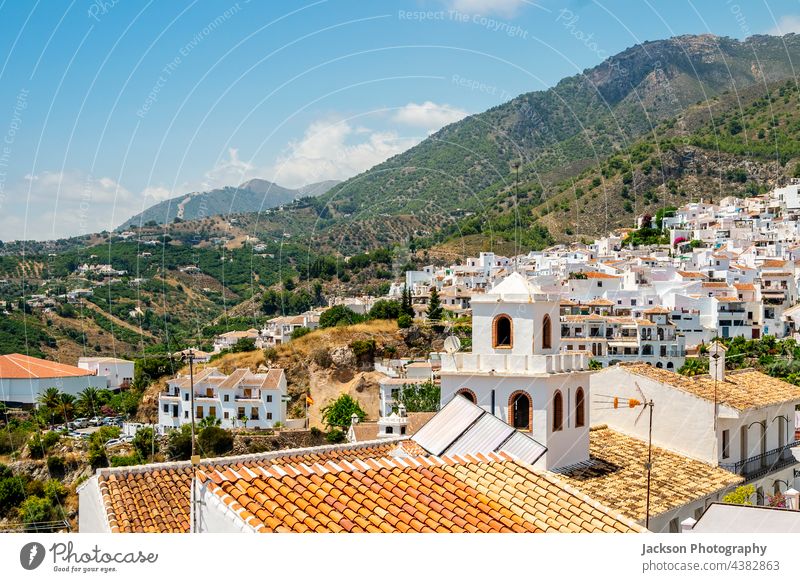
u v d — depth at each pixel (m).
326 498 19.64
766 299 158.12
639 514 36.41
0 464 105.25
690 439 46.31
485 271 164.38
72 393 139.75
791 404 54.84
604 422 48.75
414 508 20.02
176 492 32.03
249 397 126.19
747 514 25.58
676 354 135.88
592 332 139.75
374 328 147.00
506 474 22.97
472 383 40.25
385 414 113.62
